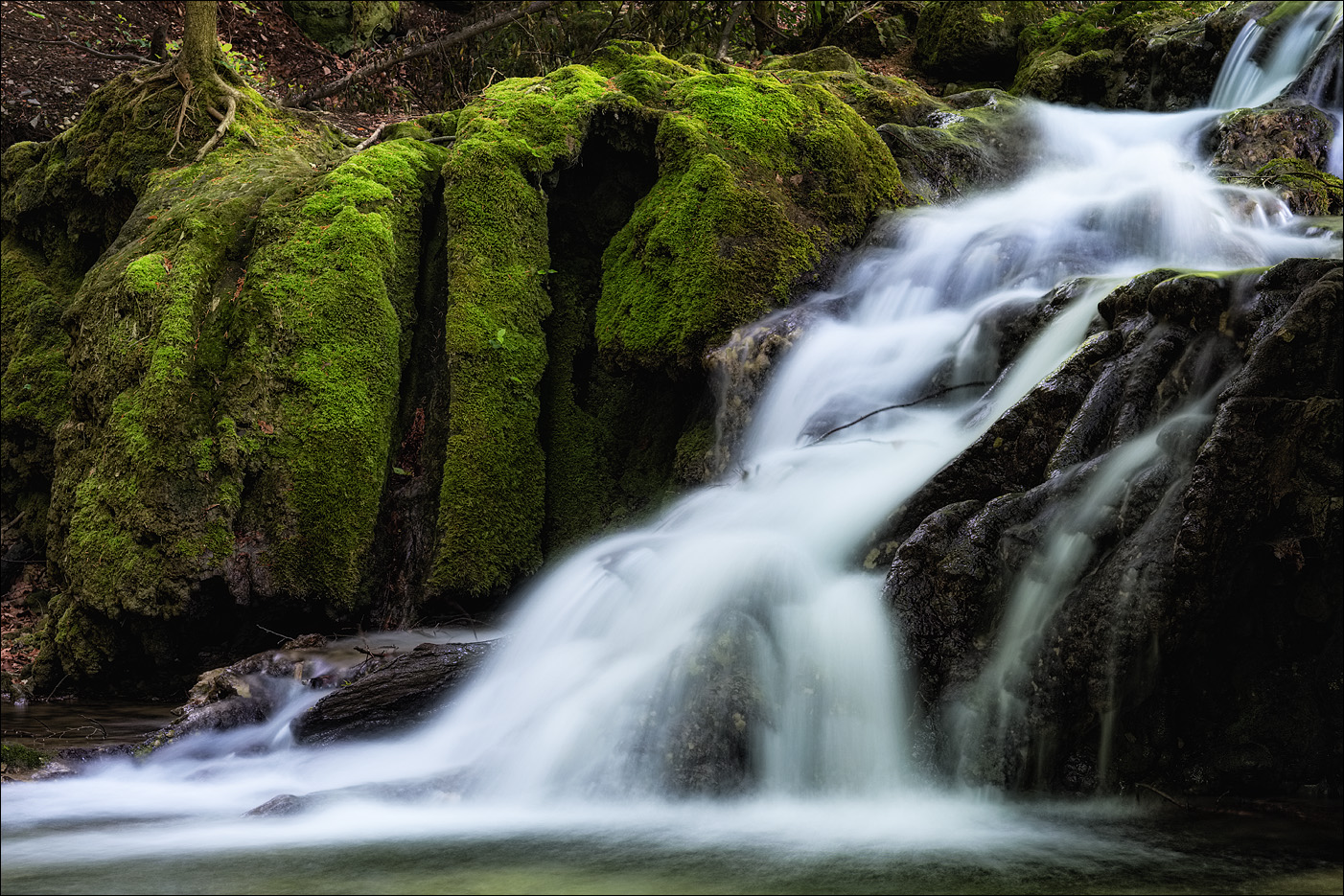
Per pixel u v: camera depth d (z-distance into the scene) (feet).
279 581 22.57
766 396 22.47
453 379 23.89
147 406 22.97
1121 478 14.52
